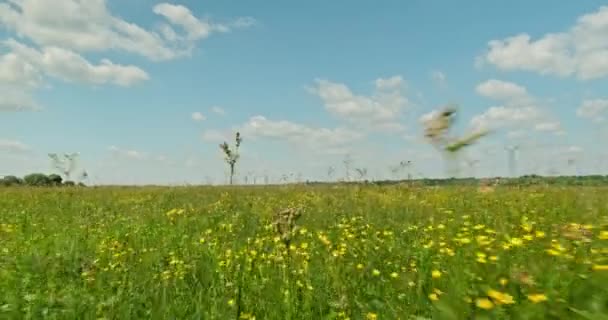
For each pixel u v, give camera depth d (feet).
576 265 9.56
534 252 13.21
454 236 22.30
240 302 12.97
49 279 15.81
